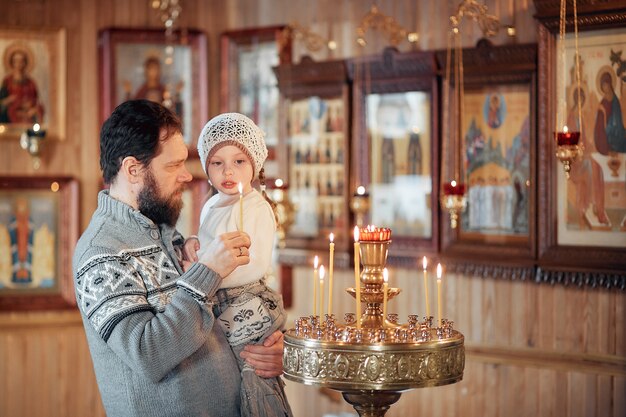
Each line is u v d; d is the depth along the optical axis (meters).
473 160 4.88
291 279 5.73
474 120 4.87
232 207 2.79
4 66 5.71
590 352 4.54
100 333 2.47
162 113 2.66
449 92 4.95
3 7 5.73
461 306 5.02
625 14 4.17
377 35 5.31
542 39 4.47
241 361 2.75
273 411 2.71
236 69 5.85
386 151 5.25
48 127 5.78
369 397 2.31
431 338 2.26
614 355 4.45
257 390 2.69
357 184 5.35
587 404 4.54
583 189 4.40
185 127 5.89
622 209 4.28
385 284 2.38
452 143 4.96
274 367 2.74
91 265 2.52
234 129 2.78
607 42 4.28
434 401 5.12
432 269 5.06
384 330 2.27
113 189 2.68
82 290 2.52
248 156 2.79
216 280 2.48
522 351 4.78
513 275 4.71
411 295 5.21
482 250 4.82
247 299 2.74
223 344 2.70
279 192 5.32
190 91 5.89
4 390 5.71
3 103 5.71
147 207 2.66
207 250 2.52
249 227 2.77
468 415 4.99
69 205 5.80
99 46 5.83
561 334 4.64
